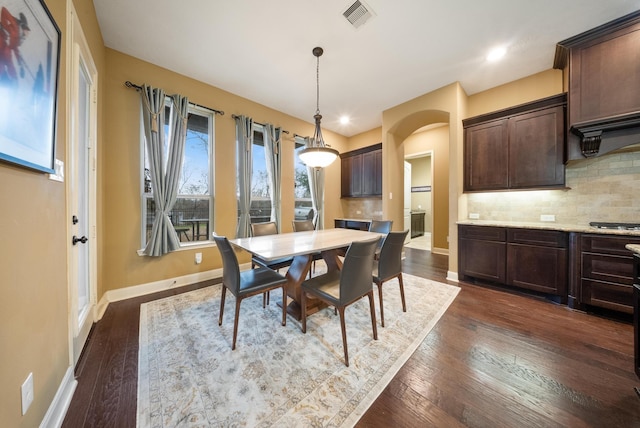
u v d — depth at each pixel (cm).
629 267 197
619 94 202
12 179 84
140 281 269
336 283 185
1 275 78
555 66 274
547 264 242
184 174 307
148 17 209
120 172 256
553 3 193
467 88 329
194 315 220
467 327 197
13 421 82
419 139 527
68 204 138
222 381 138
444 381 138
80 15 165
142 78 269
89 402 122
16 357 85
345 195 536
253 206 385
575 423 110
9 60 76
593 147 220
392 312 225
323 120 458
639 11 193
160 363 153
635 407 118
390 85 325
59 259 123
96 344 173
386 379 139
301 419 113
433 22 213
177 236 294
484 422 112
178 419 113
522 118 274
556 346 170
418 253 493
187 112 293
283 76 302
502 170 289
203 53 259
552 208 280
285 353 164
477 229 293
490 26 219
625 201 238
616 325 197
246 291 178
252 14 205
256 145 390
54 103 109
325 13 204
